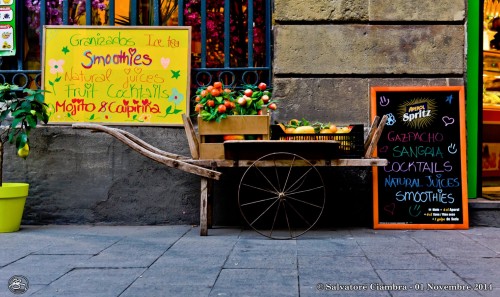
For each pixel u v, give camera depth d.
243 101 5.30
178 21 6.27
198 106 5.33
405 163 5.65
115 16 6.34
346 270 3.88
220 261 4.18
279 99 5.93
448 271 3.85
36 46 6.39
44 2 6.32
